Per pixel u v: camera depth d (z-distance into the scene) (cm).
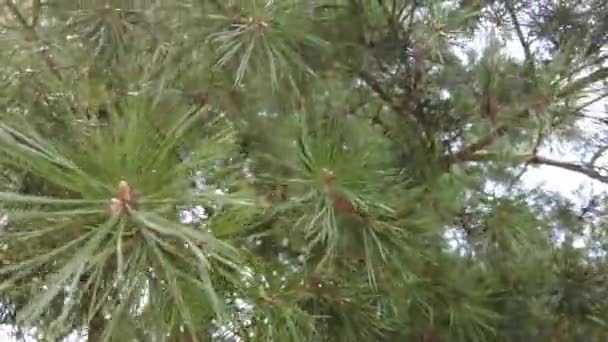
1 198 73
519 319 121
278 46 108
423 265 113
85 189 74
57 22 117
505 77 118
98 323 93
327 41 118
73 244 75
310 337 106
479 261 119
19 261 87
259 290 95
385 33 125
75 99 96
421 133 122
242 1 107
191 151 83
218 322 92
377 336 116
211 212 85
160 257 75
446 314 117
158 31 113
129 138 76
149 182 75
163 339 84
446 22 125
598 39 134
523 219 121
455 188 117
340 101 115
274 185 99
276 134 102
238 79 106
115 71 110
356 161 96
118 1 114
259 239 103
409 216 105
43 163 74
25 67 107
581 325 126
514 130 121
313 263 106
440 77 124
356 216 98
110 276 81
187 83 110
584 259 129
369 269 100
